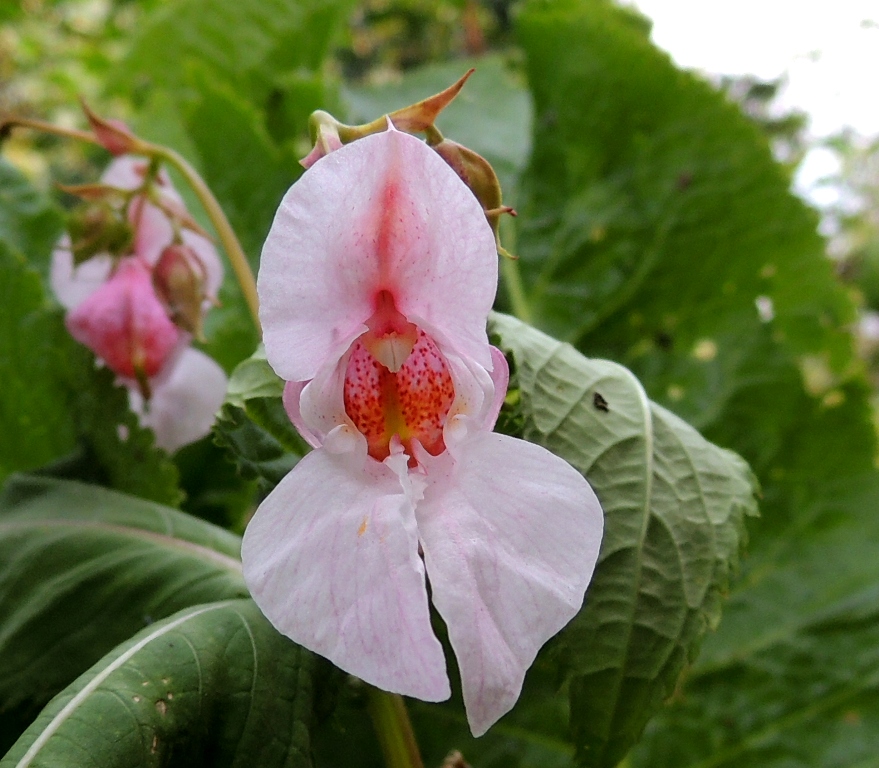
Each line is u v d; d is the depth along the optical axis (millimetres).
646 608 77
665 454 83
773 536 143
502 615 63
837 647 134
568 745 118
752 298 152
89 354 106
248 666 76
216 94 150
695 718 132
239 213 147
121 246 105
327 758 109
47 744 64
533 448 68
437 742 118
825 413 145
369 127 75
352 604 62
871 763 125
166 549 95
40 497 104
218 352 130
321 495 66
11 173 133
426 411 73
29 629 90
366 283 67
